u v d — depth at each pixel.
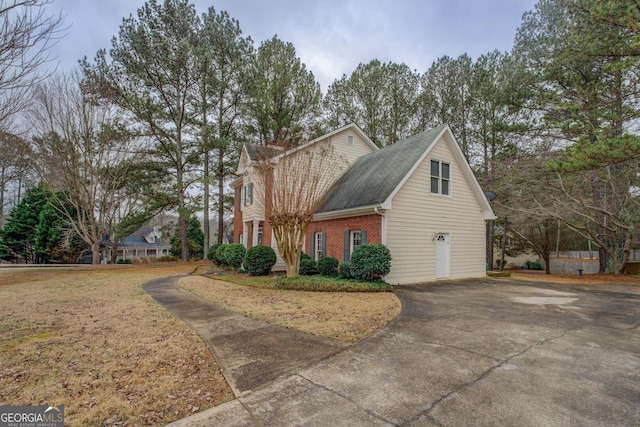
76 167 19.25
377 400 3.29
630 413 3.04
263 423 2.90
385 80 23.97
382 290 9.81
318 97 22.52
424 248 12.82
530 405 3.18
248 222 18.31
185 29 21.33
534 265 30.16
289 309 7.40
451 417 2.97
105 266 19.52
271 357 4.49
